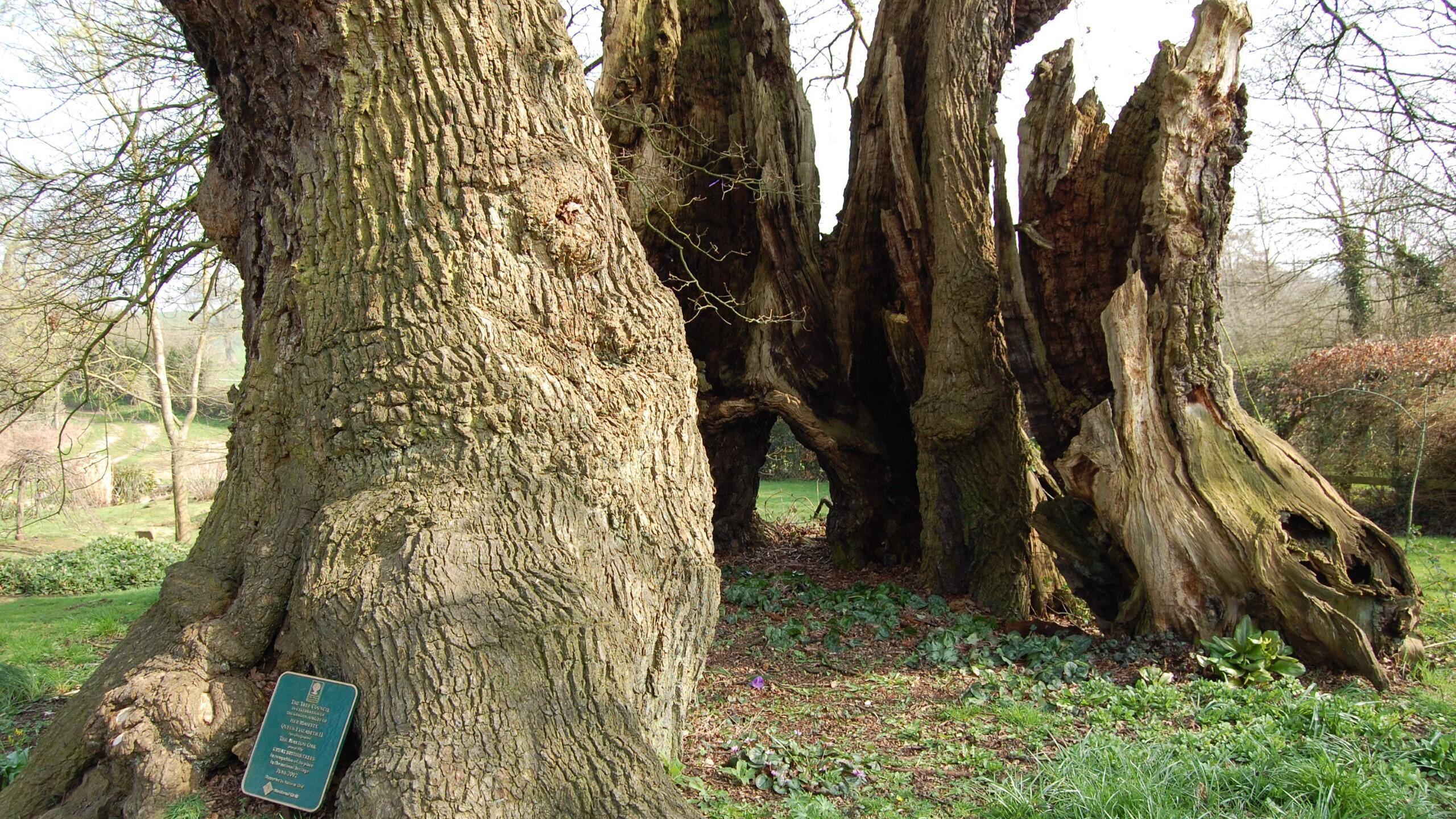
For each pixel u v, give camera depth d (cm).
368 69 422
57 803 380
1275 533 661
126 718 376
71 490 1864
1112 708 562
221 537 436
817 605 927
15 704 633
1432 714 552
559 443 423
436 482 404
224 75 473
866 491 1090
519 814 330
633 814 336
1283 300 2092
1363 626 639
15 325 1155
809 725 564
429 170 423
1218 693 574
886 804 425
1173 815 385
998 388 888
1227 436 705
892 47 948
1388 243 1764
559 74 476
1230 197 737
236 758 388
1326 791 404
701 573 483
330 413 421
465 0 432
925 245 954
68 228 975
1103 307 812
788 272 1050
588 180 467
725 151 1103
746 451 1203
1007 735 533
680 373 504
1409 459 1365
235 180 491
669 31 1050
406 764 334
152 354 2055
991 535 899
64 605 1235
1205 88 710
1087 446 732
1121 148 788
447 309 417
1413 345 1394
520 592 378
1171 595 683
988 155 888
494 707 352
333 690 367
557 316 445
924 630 807
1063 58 813
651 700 441
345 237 425
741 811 410
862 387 1109
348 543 393
